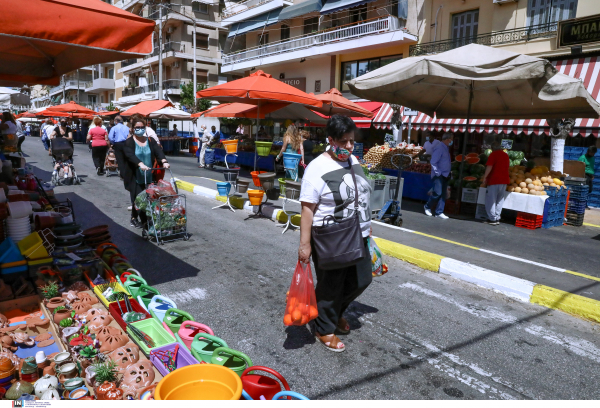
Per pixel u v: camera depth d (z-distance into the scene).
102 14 3.06
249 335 3.64
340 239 3.04
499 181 8.74
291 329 3.78
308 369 3.14
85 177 13.11
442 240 7.31
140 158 6.79
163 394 1.99
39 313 3.56
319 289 3.34
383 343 3.60
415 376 3.11
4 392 2.49
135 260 5.51
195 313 4.01
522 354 3.51
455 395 2.89
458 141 17.67
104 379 2.52
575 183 9.50
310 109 11.83
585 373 3.25
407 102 10.71
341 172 3.11
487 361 3.37
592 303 4.30
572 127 11.58
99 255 4.75
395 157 8.52
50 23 2.84
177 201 6.45
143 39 3.25
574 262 6.36
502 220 9.57
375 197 8.53
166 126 31.53
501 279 4.98
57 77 5.52
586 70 11.86
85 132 33.34
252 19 28.09
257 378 2.48
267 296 4.51
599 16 12.52
